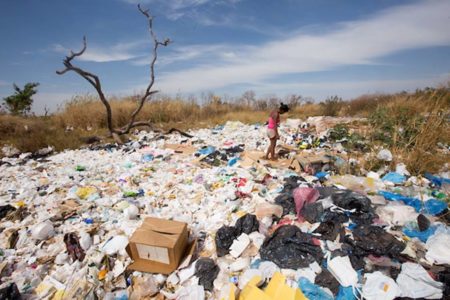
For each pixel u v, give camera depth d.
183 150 7.17
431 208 3.35
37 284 2.51
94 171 5.59
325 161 5.03
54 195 4.37
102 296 2.34
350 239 2.68
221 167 5.48
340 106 15.32
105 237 3.16
